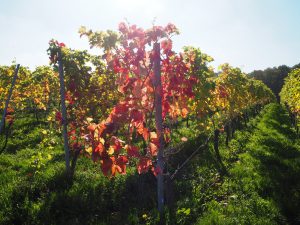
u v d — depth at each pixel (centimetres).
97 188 786
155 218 626
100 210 702
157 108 605
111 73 1138
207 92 750
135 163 952
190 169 963
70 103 977
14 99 1805
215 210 687
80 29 533
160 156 637
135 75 528
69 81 934
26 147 1240
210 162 1048
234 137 1494
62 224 636
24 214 661
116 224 637
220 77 1405
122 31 513
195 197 764
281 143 1411
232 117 1420
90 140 354
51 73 1956
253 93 2230
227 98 1323
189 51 693
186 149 1128
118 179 825
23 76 1856
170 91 605
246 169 978
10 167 967
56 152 1141
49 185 795
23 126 1644
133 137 1205
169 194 689
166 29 547
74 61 926
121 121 409
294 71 1870
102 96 1066
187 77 664
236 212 681
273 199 761
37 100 1839
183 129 1551
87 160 1036
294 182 884
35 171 873
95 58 1245
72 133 948
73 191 750
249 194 796
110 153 353
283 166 1043
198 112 809
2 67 1814
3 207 680
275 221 653
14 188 756
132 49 517
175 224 612
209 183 862
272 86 9381
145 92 559
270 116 2761
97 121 1000
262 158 1116
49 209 674
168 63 568
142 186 765
